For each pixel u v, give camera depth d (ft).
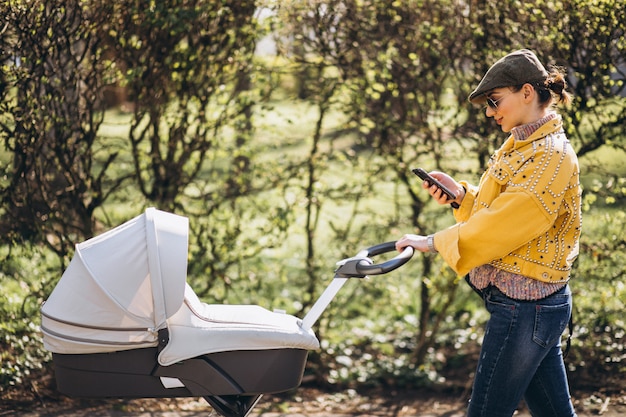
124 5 14.61
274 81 16.10
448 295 17.12
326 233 22.36
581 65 14.97
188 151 16.07
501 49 15.14
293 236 23.17
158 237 9.33
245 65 15.81
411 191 16.48
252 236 16.99
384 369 16.65
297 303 18.17
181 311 9.39
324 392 16.02
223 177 16.58
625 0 14.14
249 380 9.51
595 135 15.21
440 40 15.42
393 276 19.56
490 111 9.66
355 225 19.35
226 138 16.30
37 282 15.57
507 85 9.36
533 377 10.11
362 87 15.83
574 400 15.10
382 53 15.71
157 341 9.28
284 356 9.57
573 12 14.40
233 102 16.08
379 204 20.57
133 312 9.23
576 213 9.57
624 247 15.33
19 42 13.97
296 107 16.25
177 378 9.43
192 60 15.29
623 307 15.90
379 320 20.03
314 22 15.57
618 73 14.94
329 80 15.99
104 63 15.16
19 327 14.74
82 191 15.53
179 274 9.20
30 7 13.76
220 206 16.56
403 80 15.94
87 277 9.29
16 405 14.39
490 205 9.43
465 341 18.15
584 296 15.78
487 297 9.66
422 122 16.01
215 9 15.06
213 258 16.33
